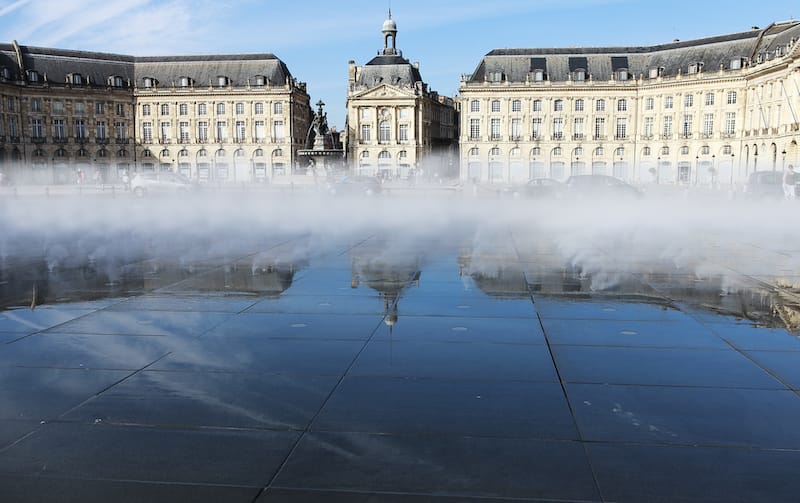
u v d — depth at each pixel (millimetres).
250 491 4805
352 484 4898
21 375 7125
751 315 9656
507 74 104438
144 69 109438
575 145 104062
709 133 95875
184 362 7535
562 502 4668
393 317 9539
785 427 5805
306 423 5902
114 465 5188
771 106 84062
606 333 8688
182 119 108812
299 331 8781
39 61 101875
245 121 108625
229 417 6031
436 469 5105
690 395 6531
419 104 111812
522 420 5957
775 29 90812
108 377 7059
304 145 116062
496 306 10195
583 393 6578
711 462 5203
